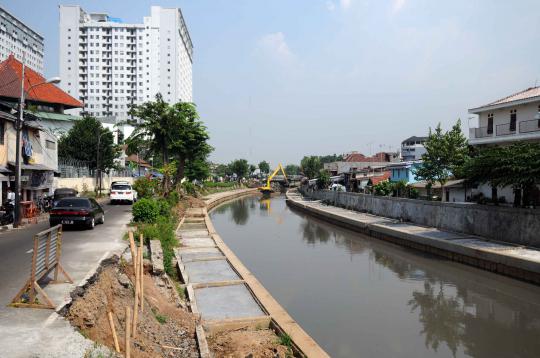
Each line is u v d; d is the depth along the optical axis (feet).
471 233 80.23
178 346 28.55
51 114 164.45
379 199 125.18
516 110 96.17
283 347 30.32
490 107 101.71
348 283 57.36
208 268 53.83
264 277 60.64
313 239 100.17
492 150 69.87
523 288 54.03
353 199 149.07
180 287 45.24
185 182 192.65
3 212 64.69
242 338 32.01
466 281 58.49
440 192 128.06
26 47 456.86
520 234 67.67
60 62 409.08
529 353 35.12
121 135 220.43
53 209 59.31
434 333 39.29
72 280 28.94
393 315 44.19
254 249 85.20
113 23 409.28
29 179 92.73
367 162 266.57
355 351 35.01
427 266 68.08
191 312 36.88
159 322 30.89
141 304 29.94
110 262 35.45
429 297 50.93
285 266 68.49
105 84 413.59
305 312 44.91
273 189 362.53
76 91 410.31
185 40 475.72
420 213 100.27
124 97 415.03
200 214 123.44
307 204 181.78
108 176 172.24
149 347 24.97
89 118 160.97
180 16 441.27
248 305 39.42
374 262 71.97
